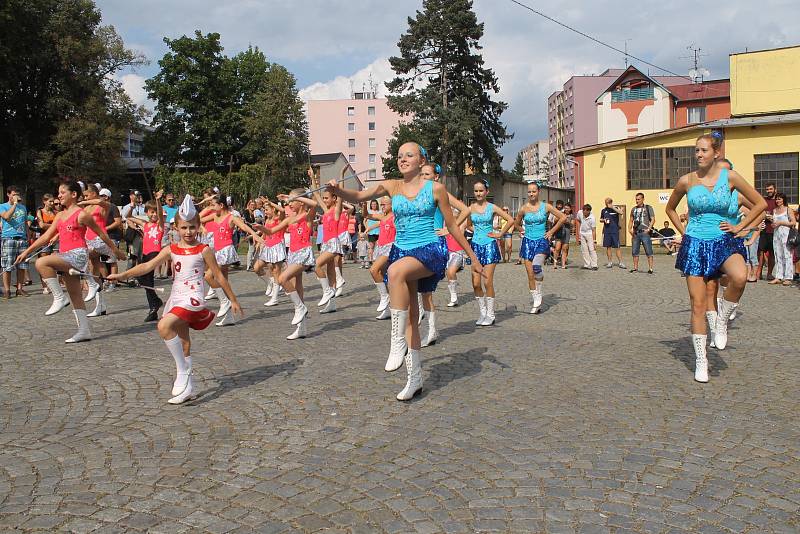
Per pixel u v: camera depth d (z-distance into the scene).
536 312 10.80
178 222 5.88
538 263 10.68
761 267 15.67
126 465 4.31
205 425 5.11
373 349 7.89
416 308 5.85
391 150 78.94
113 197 43.59
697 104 46.16
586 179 31.45
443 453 4.49
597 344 8.15
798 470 4.17
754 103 30.22
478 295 9.60
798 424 5.04
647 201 29.88
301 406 5.57
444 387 6.16
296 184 58.47
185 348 5.90
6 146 42.19
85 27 42.66
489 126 51.78
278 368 6.92
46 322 9.99
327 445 4.66
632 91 46.22
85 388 6.20
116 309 11.39
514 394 5.90
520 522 3.50
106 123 42.53
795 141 25.88
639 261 22.33
